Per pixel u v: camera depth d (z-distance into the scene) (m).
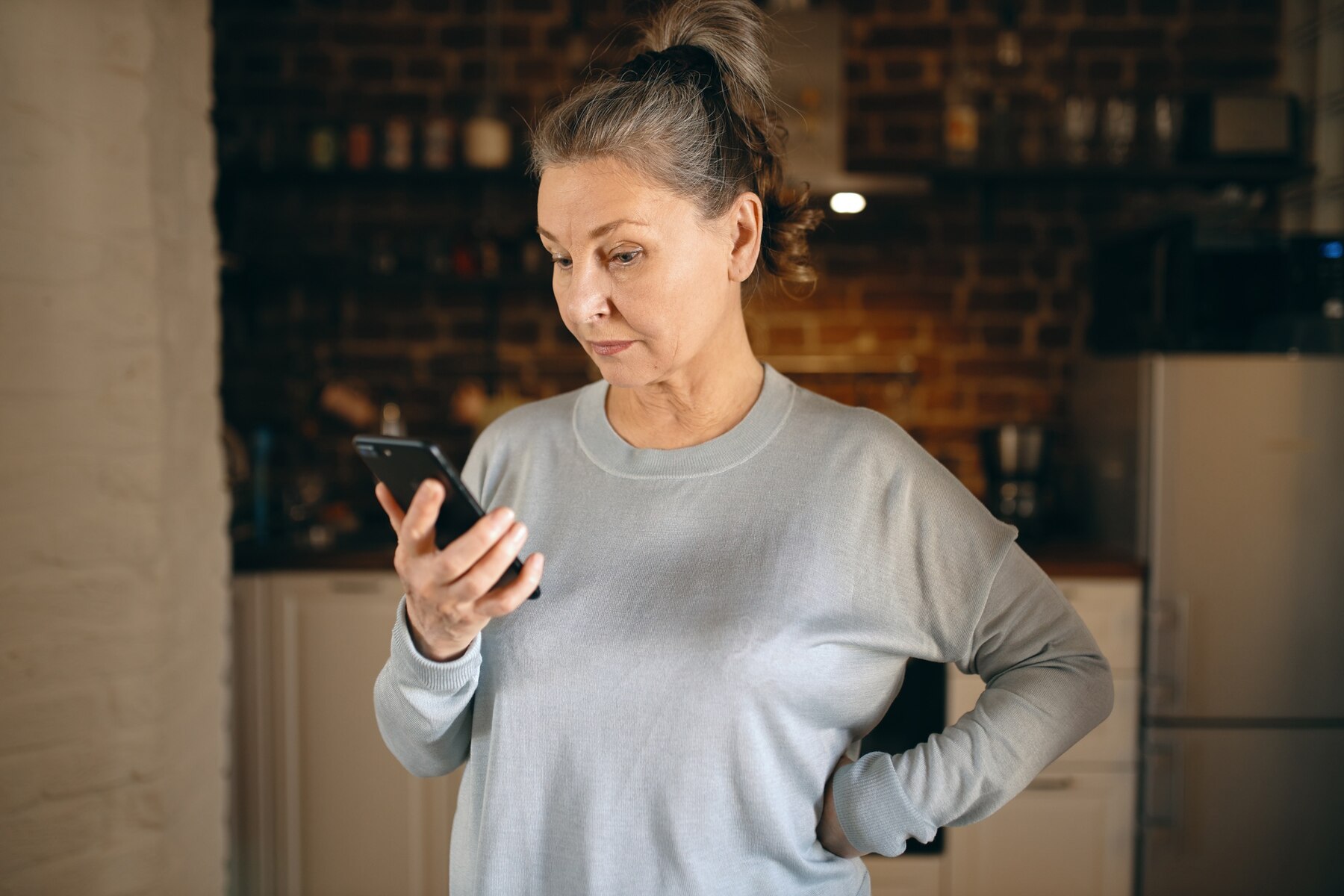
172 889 1.85
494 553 0.73
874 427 0.93
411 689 0.85
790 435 0.92
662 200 0.80
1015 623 0.91
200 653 2.01
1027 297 3.08
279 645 2.51
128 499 1.75
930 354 3.10
